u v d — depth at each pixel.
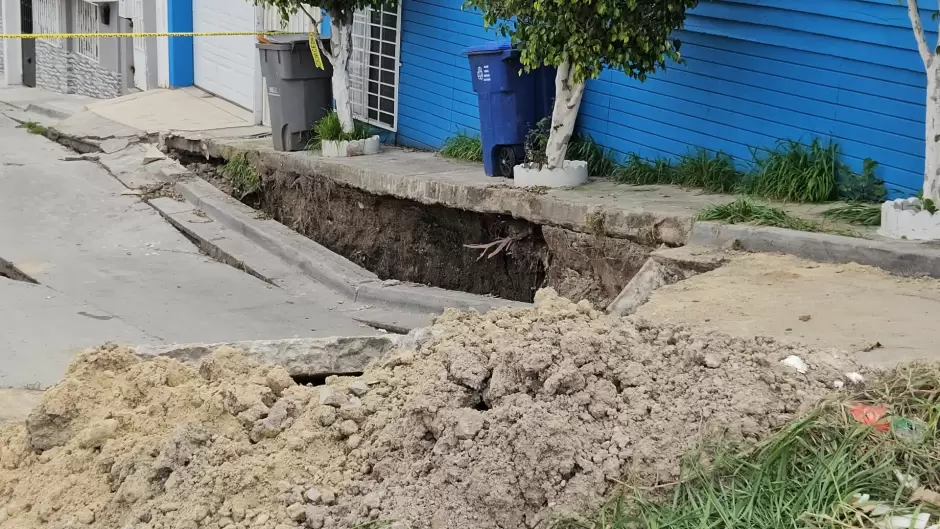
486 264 9.69
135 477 4.13
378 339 5.54
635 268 7.85
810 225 7.04
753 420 3.73
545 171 9.33
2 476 4.57
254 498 3.97
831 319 5.09
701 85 9.20
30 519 4.23
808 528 3.17
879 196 7.81
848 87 8.02
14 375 6.72
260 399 4.52
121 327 8.02
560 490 3.69
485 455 3.81
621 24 8.30
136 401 4.77
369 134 12.62
